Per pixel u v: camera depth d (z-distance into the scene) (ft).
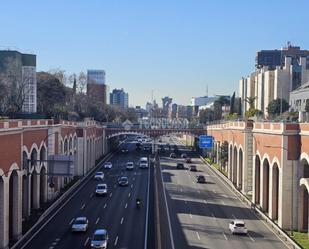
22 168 214.69
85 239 199.62
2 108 417.08
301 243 192.85
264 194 264.52
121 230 216.74
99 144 546.26
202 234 212.84
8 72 478.18
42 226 223.92
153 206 277.64
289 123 224.74
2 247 182.29
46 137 265.54
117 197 307.17
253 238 207.72
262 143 266.57
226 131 427.74
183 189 345.31
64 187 332.39
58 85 570.87
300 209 221.87
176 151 639.76
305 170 222.69
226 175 412.57
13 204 201.77
